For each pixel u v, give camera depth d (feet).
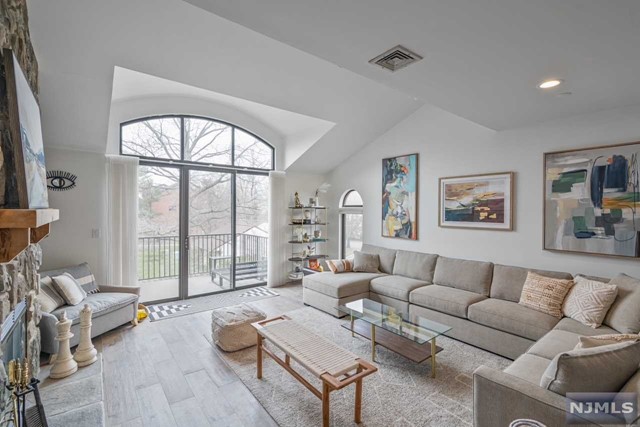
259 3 5.10
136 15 7.74
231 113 16.65
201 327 12.16
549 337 7.84
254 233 18.47
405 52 6.66
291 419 6.96
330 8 5.22
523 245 12.01
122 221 13.29
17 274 5.84
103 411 7.06
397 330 9.09
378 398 7.70
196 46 9.17
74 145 12.36
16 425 4.39
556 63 7.00
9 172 4.16
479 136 13.32
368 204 18.17
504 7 5.05
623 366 4.83
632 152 9.59
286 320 9.12
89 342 9.36
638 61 6.83
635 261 9.60
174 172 15.48
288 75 11.48
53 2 6.96
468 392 7.95
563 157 10.96
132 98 13.74
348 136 16.74
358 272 15.62
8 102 4.26
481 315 10.18
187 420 6.93
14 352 5.71
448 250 14.40
